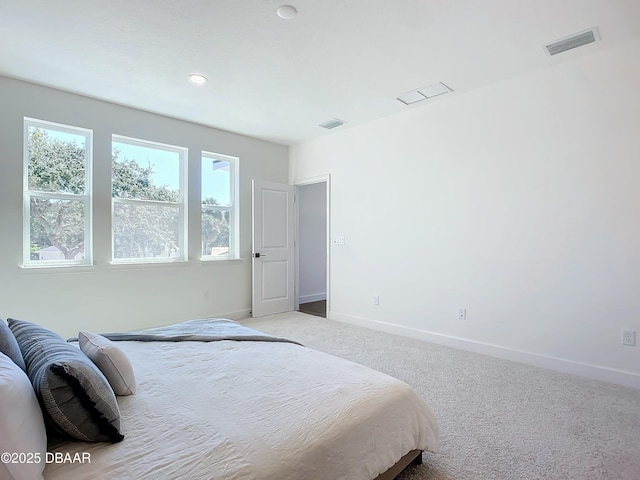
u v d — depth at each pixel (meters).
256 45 2.62
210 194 4.68
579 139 2.85
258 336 2.28
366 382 1.59
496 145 3.32
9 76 3.15
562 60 2.87
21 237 3.24
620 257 2.68
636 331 2.61
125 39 2.55
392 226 4.20
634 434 1.97
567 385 2.64
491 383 2.68
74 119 3.53
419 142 3.92
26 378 1.04
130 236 3.99
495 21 2.32
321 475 1.13
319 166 5.09
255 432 1.17
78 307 3.56
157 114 4.10
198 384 1.54
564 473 1.65
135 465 1.00
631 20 2.31
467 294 3.53
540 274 3.07
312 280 6.48
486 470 1.67
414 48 2.66
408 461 1.61
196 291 4.46
